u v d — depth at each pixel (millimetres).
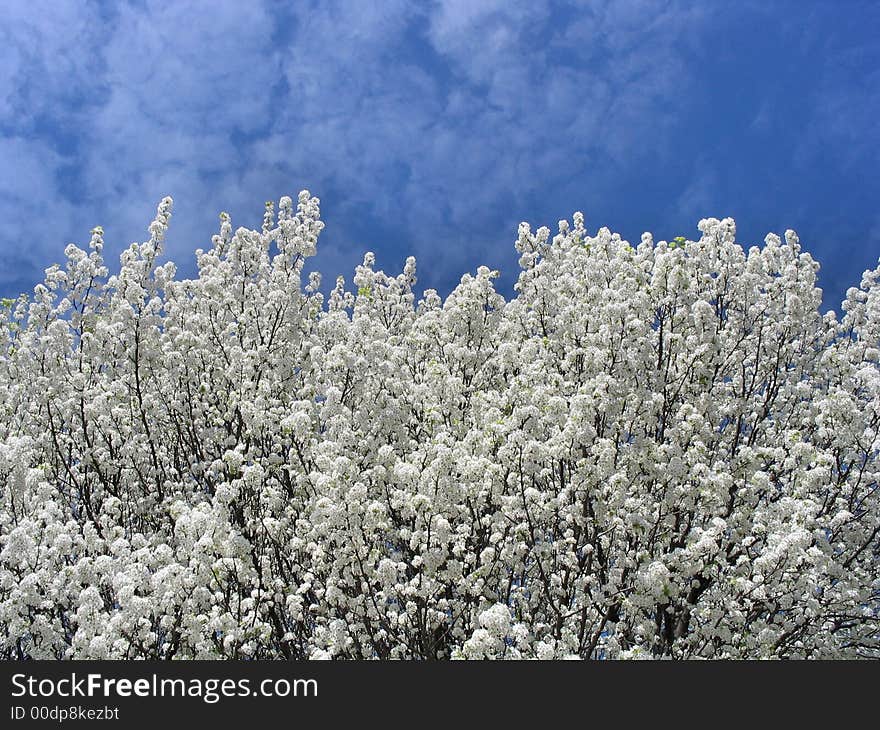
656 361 12227
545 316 13469
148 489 13477
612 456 9312
